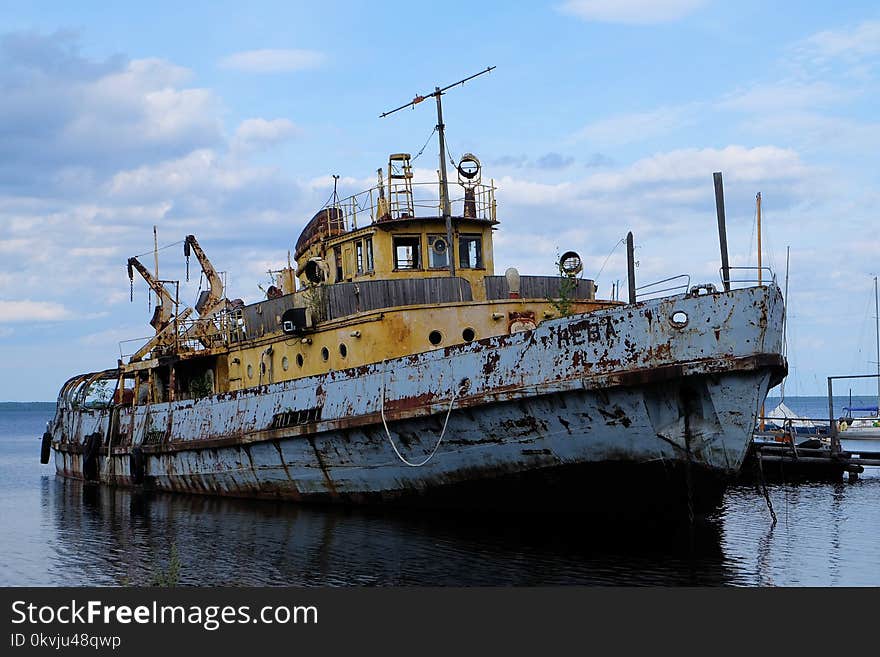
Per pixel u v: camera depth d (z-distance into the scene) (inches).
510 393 821.9
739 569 738.8
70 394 1820.9
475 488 885.2
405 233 1081.4
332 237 1193.4
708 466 781.3
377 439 936.9
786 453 1569.9
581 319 799.7
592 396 789.9
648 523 817.5
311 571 759.7
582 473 818.2
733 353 749.9
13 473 1985.7
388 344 965.2
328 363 1045.8
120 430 1508.4
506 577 719.7
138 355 1609.3
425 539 855.7
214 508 1133.1
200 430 1229.7
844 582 703.1
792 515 1058.7
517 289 1022.4
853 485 1418.6
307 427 999.0
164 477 1341.0
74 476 1732.3
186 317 1587.1
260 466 1109.1
